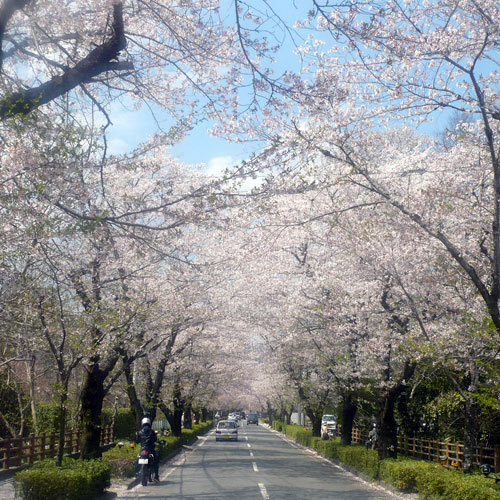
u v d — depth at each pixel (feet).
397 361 68.39
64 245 42.45
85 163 30.83
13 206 28.94
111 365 56.90
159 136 33.91
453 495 40.83
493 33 33.04
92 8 28.71
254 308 78.64
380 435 62.64
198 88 30.60
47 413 84.89
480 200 47.78
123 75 28.76
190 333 84.48
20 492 37.86
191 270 58.85
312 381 99.50
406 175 52.80
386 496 49.29
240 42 26.63
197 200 28.09
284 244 68.28
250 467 74.59
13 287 36.68
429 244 47.24
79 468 42.60
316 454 102.68
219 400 201.16
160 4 28.76
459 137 43.86
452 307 50.03
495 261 29.45
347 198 57.16
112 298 53.67
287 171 29.43
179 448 101.14
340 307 64.59
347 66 35.24
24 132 27.07
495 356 46.29
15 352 58.59
